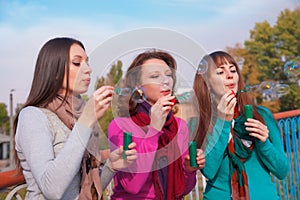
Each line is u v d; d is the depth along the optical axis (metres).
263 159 2.19
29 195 1.73
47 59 1.75
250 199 2.13
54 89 1.76
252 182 2.17
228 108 1.88
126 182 1.90
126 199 1.98
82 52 1.79
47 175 1.54
